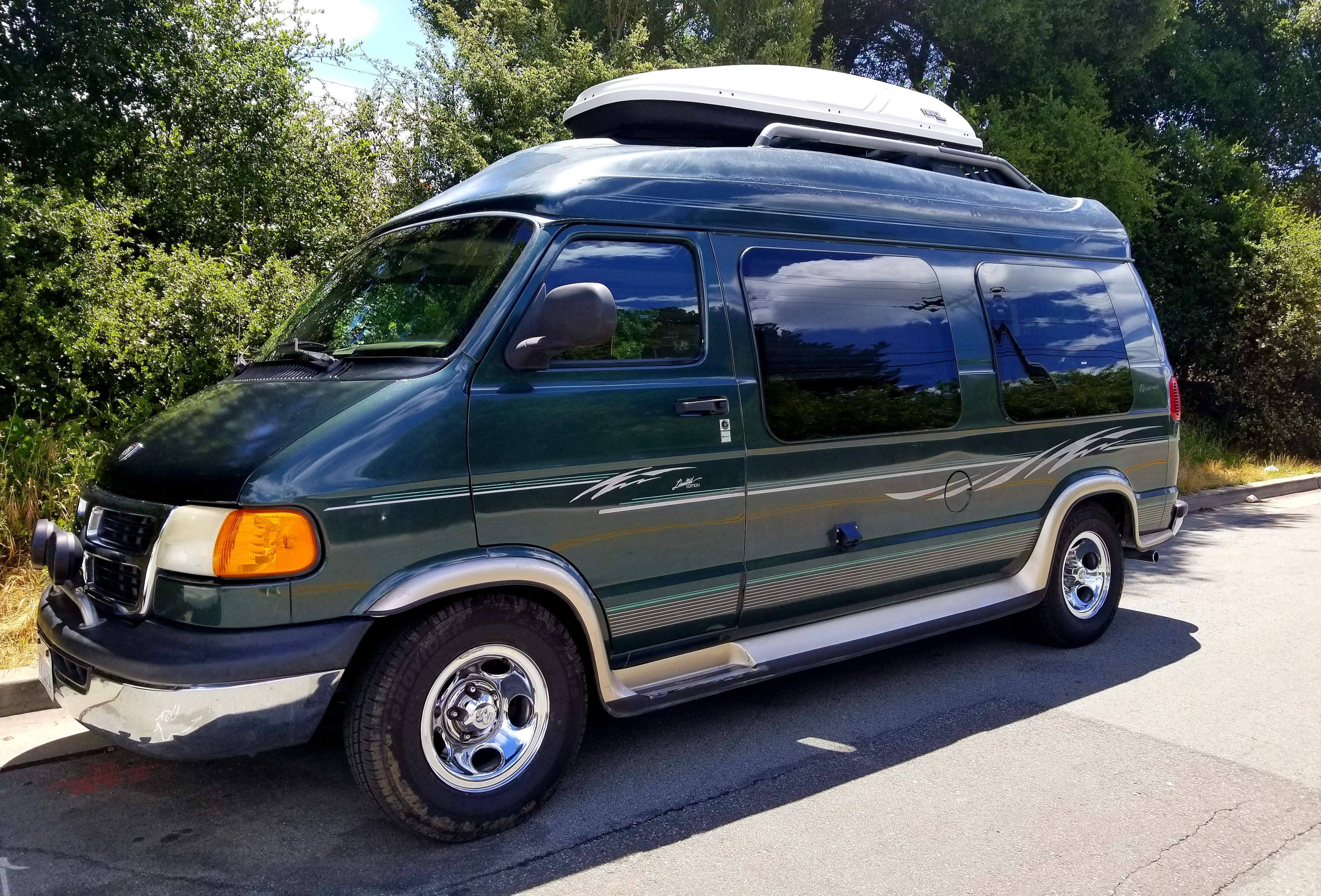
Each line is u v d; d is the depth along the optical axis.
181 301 6.55
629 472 3.61
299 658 2.93
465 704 3.28
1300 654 5.48
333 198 8.46
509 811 3.35
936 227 4.89
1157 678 5.06
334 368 3.54
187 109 8.17
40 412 6.26
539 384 3.43
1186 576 7.50
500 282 3.47
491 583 3.24
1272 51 17.47
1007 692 4.86
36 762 3.93
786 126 4.76
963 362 4.82
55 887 3.04
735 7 12.46
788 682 5.03
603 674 3.57
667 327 3.81
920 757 4.06
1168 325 14.29
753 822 3.49
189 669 2.86
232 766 3.94
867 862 3.21
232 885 3.05
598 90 5.19
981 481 4.91
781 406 4.07
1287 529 9.62
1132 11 13.96
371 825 3.45
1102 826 3.46
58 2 7.55
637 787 3.77
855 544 4.35
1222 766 3.97
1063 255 5.56
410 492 3.12
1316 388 14.21
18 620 4.80
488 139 9.65
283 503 2.94
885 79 16.58
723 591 3.96
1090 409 5.45
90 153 7.66
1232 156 14.70
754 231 4.14
